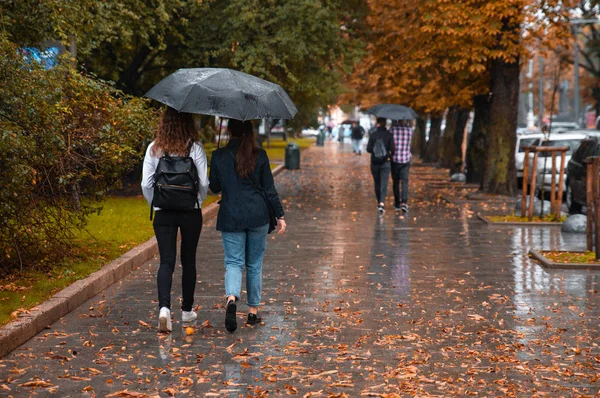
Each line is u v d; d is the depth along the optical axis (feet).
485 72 121.80
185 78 36.91
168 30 110.11
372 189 128.77
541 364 32.22
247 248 38.32
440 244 66.44
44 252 49.80
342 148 336.70
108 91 53.78
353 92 193.88
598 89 278.46
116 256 54.08
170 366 31.86
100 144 51.03
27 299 39.96
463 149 156.56
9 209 42.01
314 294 46.06
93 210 52.60
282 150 293.84
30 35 60.29
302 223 81.51
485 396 28.45
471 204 102.17
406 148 92.43
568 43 110.83
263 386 29.37
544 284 49.29
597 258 56.13
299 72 121.19
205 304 43.21
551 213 83.20
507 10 102.47
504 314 41.11
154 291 46.47
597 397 28.22
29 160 44.83
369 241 68.23
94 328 37.65
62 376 30.37
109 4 85.76
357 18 128.16
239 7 108.99
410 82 142.00
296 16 110.11
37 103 44.60
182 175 36.42
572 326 38.63
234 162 36.99
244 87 36.68
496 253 61.62
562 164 80.02
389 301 44.27
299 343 35.14
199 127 130.93
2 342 32.73
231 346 34.47
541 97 297.12
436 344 35.29
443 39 109.81
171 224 37.47
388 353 33.81
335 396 28.07
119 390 28.96
